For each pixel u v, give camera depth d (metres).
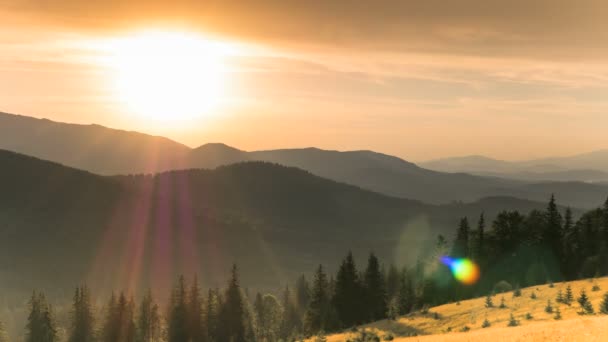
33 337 89.31
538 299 62.31
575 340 27.84
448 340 38.47
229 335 95.19
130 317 96.06
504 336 34.34
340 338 73.38
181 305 95.25
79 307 94.94
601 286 61.34
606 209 94.56
